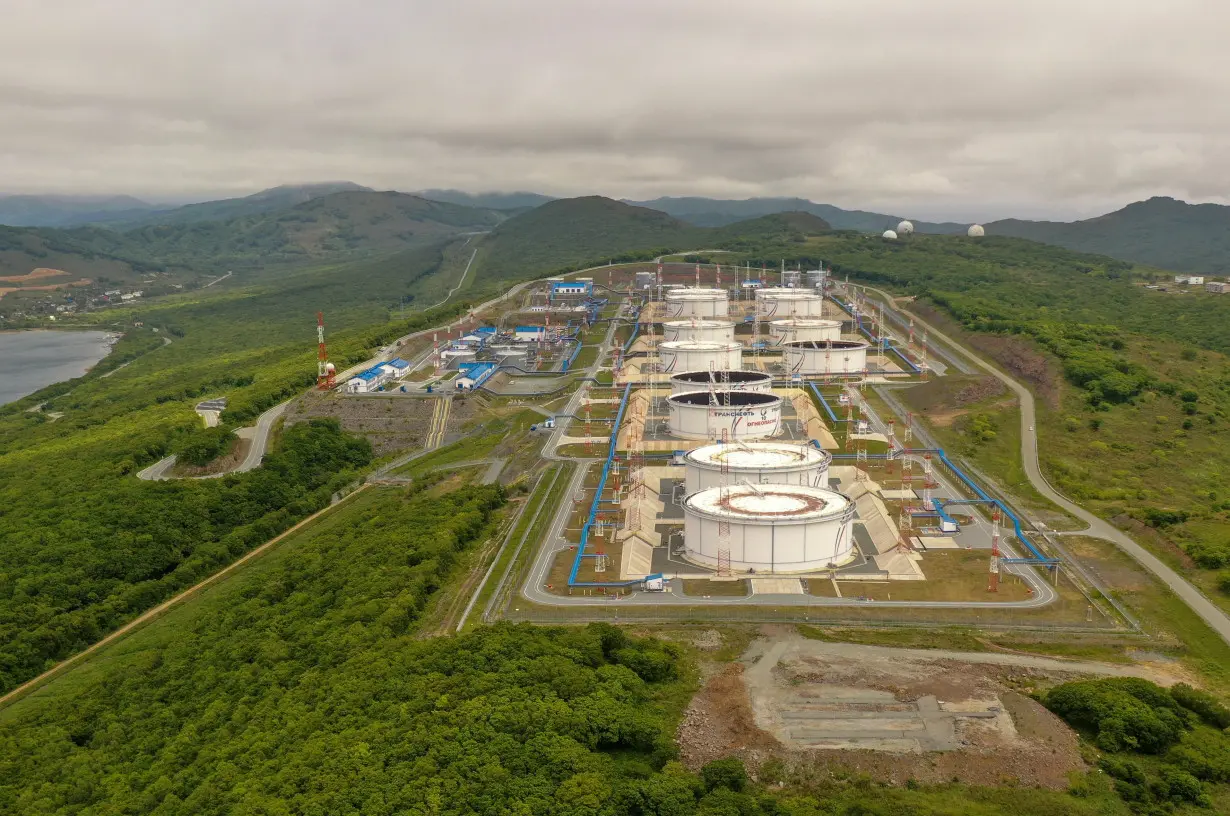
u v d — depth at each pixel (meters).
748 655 163.25
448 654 160.62
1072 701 138.50
